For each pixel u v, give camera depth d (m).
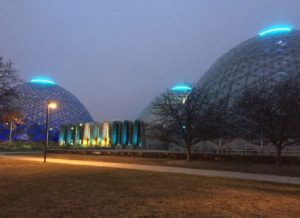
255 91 40.47
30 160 39.62
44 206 13.25
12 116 37.38
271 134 33.06
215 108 47.66
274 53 56.28
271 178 23.11
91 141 80.50
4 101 36.56
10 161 37.56
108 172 25.73
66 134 90.19
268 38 62.47
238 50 63.88
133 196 15.45
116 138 73.81
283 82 41.12
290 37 60.25
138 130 68.69
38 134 103.56
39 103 116.50
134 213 12.16
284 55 55.00
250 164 33.75
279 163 32.88
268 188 18.41
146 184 19.33
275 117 32.62
